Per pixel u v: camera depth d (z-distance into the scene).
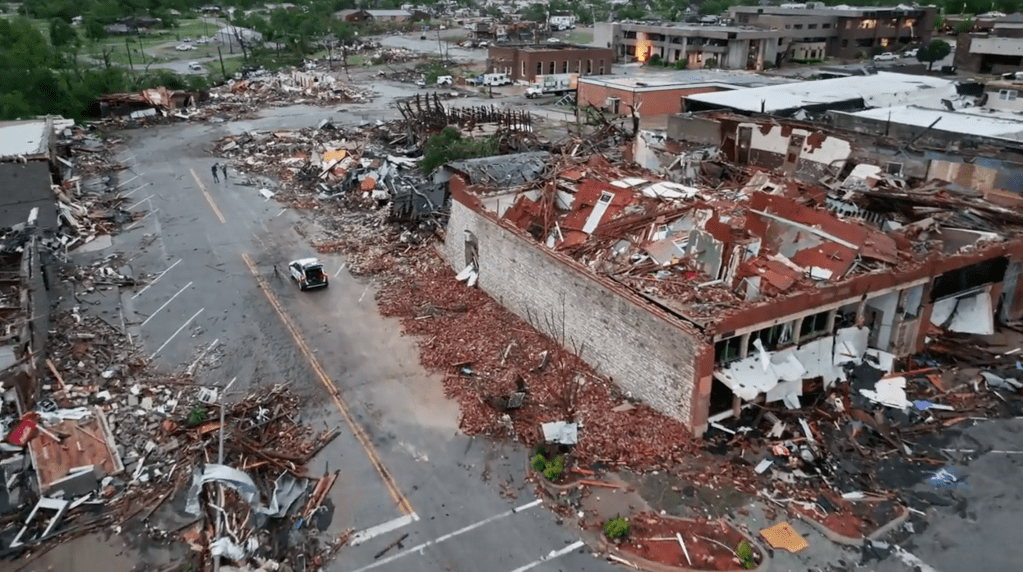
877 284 24.66
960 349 27.89
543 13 194.25
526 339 29.67
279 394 26.20
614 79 87.81
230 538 19.12
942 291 26.80
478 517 20.09
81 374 27.25
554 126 75.31
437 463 22.42
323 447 23.27
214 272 38.38
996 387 25.72
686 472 21.55
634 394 25.08
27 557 18.72
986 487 20.89
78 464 21.69
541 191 35.66
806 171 42.41
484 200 34.22
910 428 23.42
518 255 30.62
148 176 58.06
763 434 23.02
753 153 45.97
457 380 27.06
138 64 123.38
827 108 63.16
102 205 49.75
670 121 51.78
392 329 31.56
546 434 22.42
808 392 24.72
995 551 18.55
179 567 18.44
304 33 151.62
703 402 22.36
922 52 109.56
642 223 30.03
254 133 73.56
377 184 51.62
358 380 27.34
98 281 36.81
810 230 26.73
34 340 27.47
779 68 113.81
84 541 19.30
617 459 22.16
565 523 19.80
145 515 20.20
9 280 33.19
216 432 23.69
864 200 34.19
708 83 82.69
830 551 18.66
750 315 22.22
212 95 97.88
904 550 18.66
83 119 81.25
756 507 20.19
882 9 128.50
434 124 66.38
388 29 182.50
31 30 91.44
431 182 45.47
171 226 45.88
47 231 42.25
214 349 29.94
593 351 26.89
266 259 40.16
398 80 114.19
